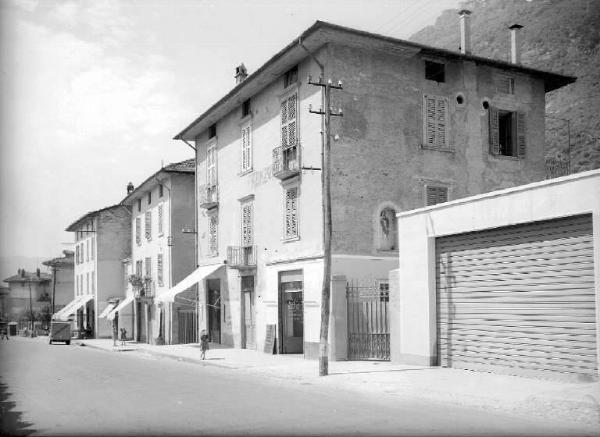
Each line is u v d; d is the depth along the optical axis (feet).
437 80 83.15
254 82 86.07
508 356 50.34
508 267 50.72
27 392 46.26
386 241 74.54
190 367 71.26
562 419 32.76
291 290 80.38
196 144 114.32
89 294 178.29
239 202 95.61
